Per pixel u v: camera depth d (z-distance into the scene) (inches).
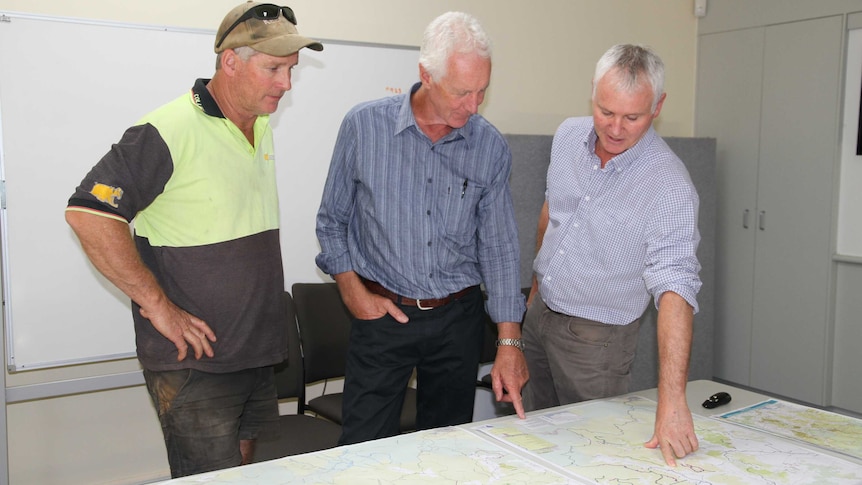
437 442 54.6
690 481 47.8
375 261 70.6
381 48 117.3
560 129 77.6
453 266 70.9
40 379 99.8
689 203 64.8
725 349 165.3
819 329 147.3
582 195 72.3
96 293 97.2
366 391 71.5
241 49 58.0
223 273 60.8
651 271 62.0
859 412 143.9
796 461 51.6
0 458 89.8
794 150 149.1
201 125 59.3
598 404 64.9
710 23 162.4
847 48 139.9
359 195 70.4
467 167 68.8
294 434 90.0
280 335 65.8
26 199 91.6
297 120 110.6
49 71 91.3
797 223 149.6
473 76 59.4
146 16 101.5
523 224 133.5
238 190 61.6
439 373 73.2
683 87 165.6
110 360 99.2
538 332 79.4
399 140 67.7
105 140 95.8
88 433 104.4
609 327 73.9
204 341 59.7
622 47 63.7
